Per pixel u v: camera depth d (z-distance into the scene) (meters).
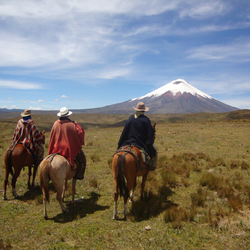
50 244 4.62
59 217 5.92
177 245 4.45
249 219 5.20
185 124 33.44
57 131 6.44
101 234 4.96
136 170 5.84
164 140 18.31
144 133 6.41
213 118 198.25
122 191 5.47
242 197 6.63
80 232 5.07
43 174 5.61
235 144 15.34
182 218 5.45
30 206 6.68
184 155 12.29
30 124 7.77
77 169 6.65
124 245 4.52
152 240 4.64
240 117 177.38
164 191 7.33
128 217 5.77
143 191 7.31
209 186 7.70
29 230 5.21
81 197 7.32
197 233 4.85
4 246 4.45
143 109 6.51
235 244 4.37
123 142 6.79
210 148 14.46
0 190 7.94
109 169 10.54
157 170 10.05
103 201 7.02
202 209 6.02
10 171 7.24
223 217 5.38
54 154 6.09
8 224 5.53
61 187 5.89
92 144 17.42
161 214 5.90
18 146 7.41
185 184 8.03
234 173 8.98
